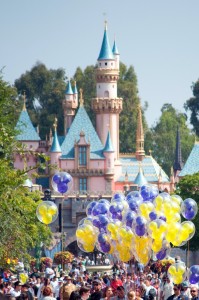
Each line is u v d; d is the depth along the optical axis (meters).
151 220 101.75
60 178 106.19
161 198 102.38
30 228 135.38
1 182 95.06
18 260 118.06
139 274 116.19
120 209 106.12
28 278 109.88
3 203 95.56
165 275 104.19
